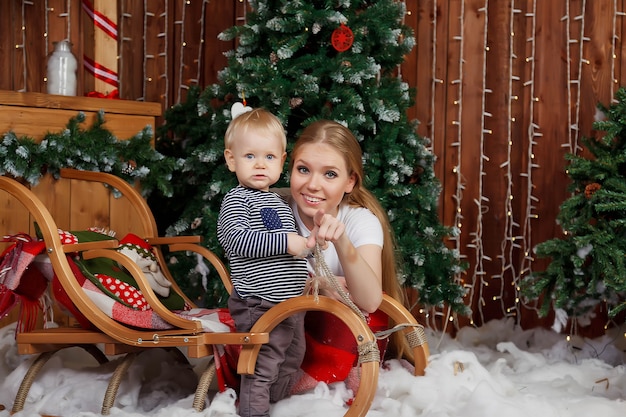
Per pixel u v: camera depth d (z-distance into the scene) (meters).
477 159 4.45
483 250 4.47
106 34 3.85
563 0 4.35
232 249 2.40
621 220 3.38
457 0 4.42
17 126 3.30
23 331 2.71
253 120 2.49
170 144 4.04
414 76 4.45
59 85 3.75
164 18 4.47
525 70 4.41
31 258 2.61
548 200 4.40
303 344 2.53
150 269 2.94
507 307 4.46
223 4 4.50
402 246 3.54
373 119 3.57
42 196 3.35
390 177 3.47
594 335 4.29
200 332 2.49
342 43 3.42
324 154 2.54
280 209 2.50
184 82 4.50
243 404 2.42
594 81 4.34
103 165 3.49
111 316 2.59
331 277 2.33
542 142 4.41
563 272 3.53
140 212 3.30
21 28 4.14
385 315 2.82
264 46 3.62
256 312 2.44
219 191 3.46
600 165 3.56
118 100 3.59
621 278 3.27
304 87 3.38
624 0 4.30
